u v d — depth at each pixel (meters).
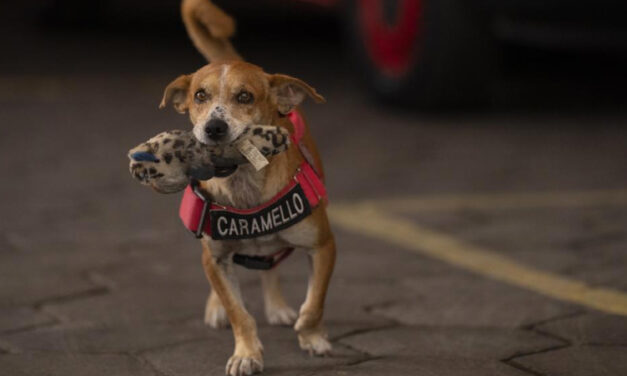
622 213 7.19
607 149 9.48
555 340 4.62
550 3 9.42
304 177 4.29
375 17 10.96
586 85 12.85
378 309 5.17
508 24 10.19
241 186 4.18
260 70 4.30
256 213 4.20
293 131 4.43
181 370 4.29
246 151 3.95
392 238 6.65
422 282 5.66
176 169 3.96
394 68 10.97
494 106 11.59
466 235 6.71
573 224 6.93
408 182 8.27
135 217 7.14
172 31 16.83
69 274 5.77
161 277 5.75
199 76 4.22
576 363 4.29
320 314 4.43
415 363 4.32
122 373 4.25
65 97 11.93
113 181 8.20
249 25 16.98
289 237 4.30
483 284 5.60
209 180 4.25
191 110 4.25
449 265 6.01
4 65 14.00
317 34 16.53
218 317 4.88
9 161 8.85
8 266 5.91
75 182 8.14
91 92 12.24
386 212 7.33
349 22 11.42
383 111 11.31
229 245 4.34
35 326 4.88
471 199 7.70
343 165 8.86
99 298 5.34
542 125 10.61
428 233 6.75
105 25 17.33
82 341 4.66
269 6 18.22
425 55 10.41
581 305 5.17
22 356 4.45
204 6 5.14
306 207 4.25
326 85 12.81
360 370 4.24
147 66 13.97
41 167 8.66
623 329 4.75
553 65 14.00
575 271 5.84
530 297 5.33
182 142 3.98
